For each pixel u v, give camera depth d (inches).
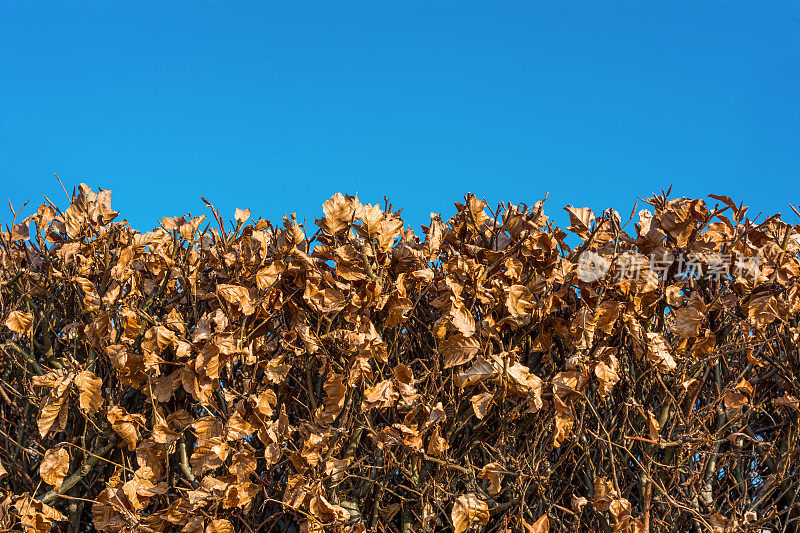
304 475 91.9
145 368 89.0
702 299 98.3
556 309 97.3
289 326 100.9
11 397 102.3
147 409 98.2
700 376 102.3
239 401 90.7
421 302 102.3
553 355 102.8
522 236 99.3
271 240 97.7
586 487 101.7
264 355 96.8
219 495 88.4
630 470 99.6
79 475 90.4
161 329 86.4
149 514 93.0
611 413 102.8
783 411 106.7
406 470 94.6
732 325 99.7
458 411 96.8
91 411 88.4
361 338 88.7
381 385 90.4
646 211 106.3
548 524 90.9
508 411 97.6
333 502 92.8
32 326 96.2
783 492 101.0
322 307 91.6
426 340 100.7
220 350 87.0
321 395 97.9
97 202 105.0
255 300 91.1
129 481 87.7
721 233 102.7
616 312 95.3
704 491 101.0
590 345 94.4
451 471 97.3
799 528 103.7
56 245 103.7
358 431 92.9
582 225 100.3
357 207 96.3
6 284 97.2
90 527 104.7
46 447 96.2
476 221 102.2
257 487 90.1
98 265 98.1
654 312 101.5
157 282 98.2
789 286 100.0
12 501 87.0
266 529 98.7
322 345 91.5
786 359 104.3
